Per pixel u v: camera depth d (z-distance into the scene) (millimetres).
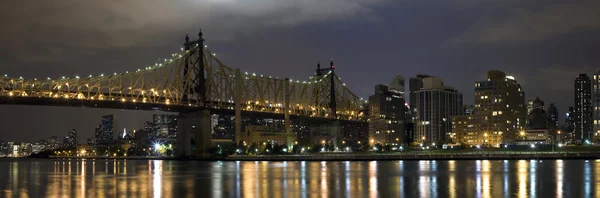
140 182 132375
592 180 122875
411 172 153875
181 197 101625
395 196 99062
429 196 98250
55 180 142125
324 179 133250
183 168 199625
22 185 127312
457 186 112750
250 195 103000
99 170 195375
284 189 111688
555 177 130625
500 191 103812
